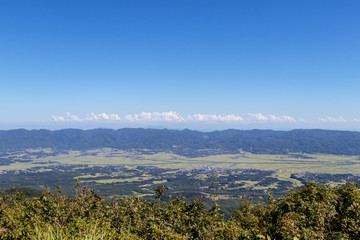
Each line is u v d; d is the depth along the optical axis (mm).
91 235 7457
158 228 8461
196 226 8422
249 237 7727
